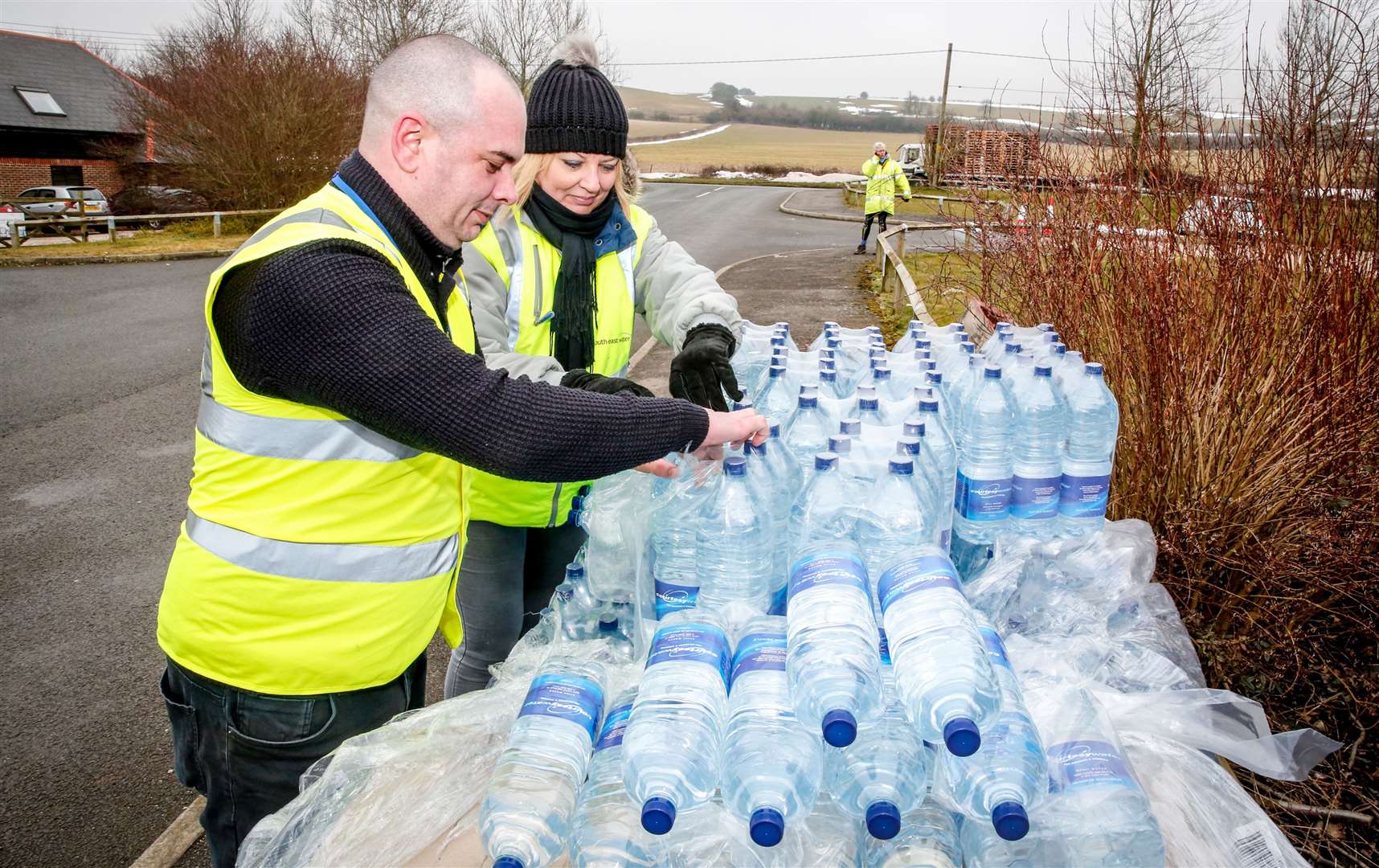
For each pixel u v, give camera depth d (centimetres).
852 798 122
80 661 367
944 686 118
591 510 204
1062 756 127
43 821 279
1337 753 272
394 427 137
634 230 249
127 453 610
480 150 149
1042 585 181
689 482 178
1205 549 300
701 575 165
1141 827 120
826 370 230
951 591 135
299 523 149
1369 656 304
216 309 137
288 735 159
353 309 131
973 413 201
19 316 1115
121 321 1078
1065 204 376
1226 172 337
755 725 123
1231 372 309
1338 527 305
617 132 224
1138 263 332
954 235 593
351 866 130
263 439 145
